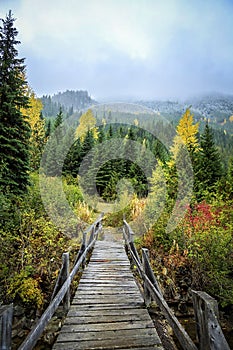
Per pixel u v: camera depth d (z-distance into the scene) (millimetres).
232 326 4723
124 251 7094
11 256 5633
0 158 7438
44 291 5160
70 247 6938
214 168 13219
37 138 20031
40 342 3227
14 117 8039
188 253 5969
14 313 4516
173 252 6496
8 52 8172
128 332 2758
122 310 3354
